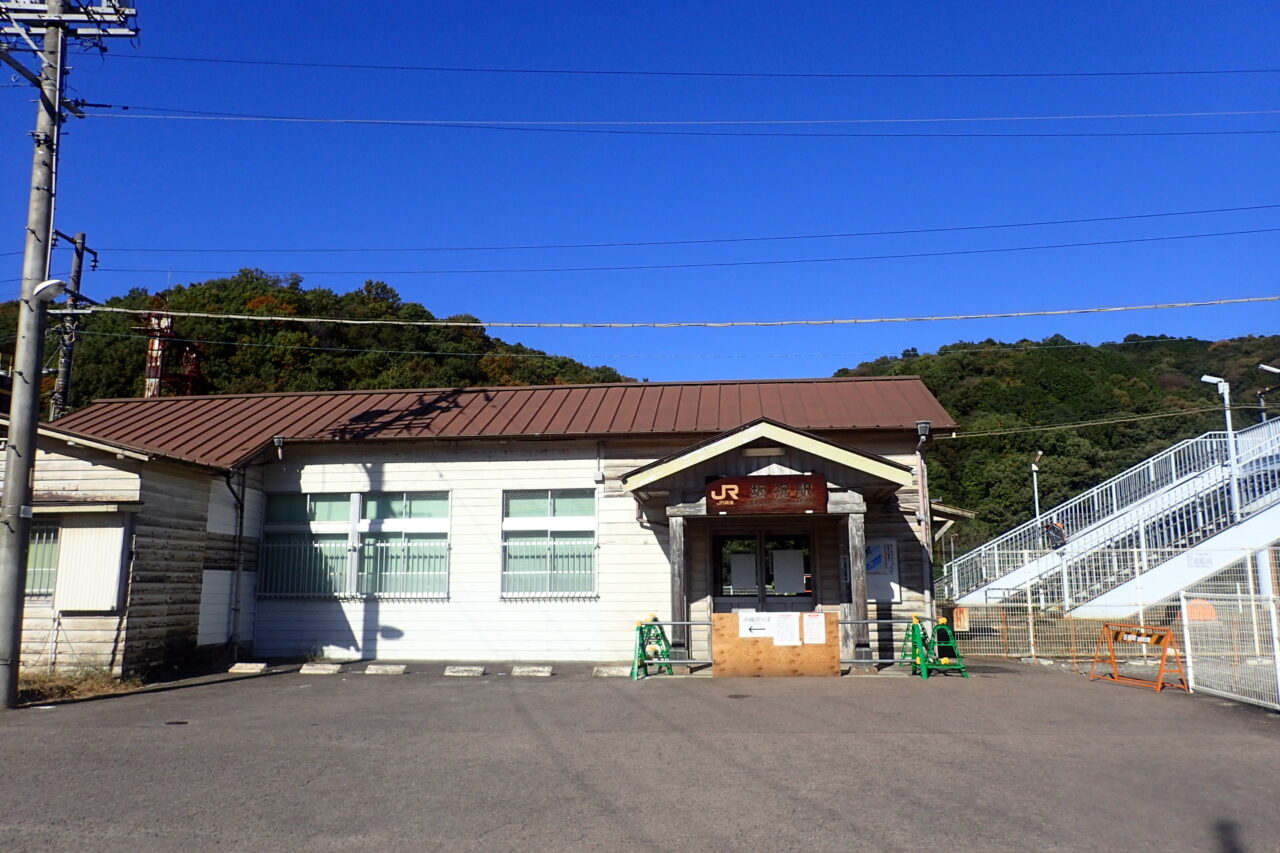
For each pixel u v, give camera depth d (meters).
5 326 38.75
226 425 18.52
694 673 14.19
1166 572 18.89
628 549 16.86
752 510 14.44
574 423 17.52
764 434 14.36
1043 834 5.83
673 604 14.71
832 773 7.35
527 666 15.55
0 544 11.38
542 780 7.20
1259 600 11.01
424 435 17.19
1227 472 20.66
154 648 14.22
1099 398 61.44
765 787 6.93
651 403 18.81
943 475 56.41
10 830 5.94
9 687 11.10
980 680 12.99
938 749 8.23
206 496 15.83
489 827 6.00
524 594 16.91
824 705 10.73
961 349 74.44
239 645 16.61
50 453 14.38
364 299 58.53
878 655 16.02
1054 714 10.09
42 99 12.52
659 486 15.01
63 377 25.22
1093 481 51.69
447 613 17.00
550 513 17.20
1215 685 11.50
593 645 16.62
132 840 5.75
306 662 16.38
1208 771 7.42
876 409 17.55
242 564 16.80
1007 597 20.91
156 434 17.72
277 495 17.75
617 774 7.37
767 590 16.64
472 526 17.22
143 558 14.01
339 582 17.30
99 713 10.68
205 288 50.34
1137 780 7.13
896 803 6.50
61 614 13.71
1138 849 5.57
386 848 5.61
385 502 17.53
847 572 16.12
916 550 16.33
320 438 17.31
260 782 7.16
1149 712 10.23
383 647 16.98
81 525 13.88
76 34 12.95
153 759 8.00
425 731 9.29
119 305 48.81
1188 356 73.56
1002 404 63.22
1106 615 18.56
